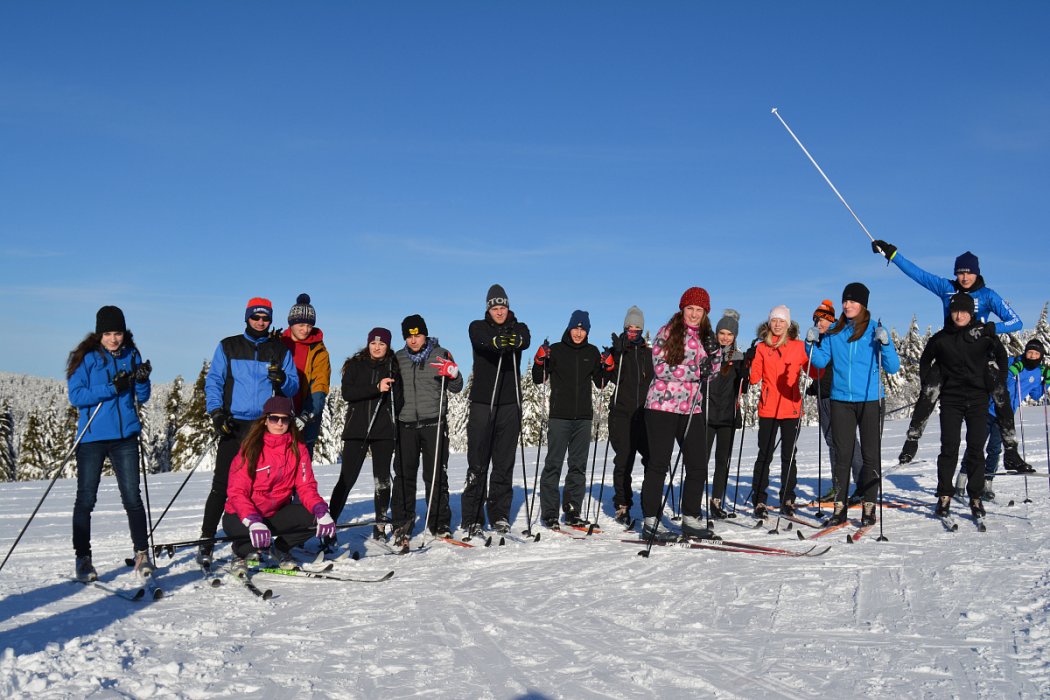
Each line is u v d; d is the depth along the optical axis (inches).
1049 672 124.4
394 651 146.7
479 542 258.1
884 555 213.2
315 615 173.5
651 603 174.9
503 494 274.1
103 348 206.5
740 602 173.5
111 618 170.1
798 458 475.2
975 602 165.3
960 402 254.5
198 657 142.2
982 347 249.1
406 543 247.1
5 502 409.1
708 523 254.1
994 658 132.0
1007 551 209.8
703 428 246.2
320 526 207.2
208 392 222.8
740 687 123.6
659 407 241.1
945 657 133.8
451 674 133.6
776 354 295.1
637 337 294.2
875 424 256.7
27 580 208.7
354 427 254.4
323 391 243.1
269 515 212.1
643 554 223.1
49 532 296.8
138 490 209.5
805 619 159.8
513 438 270.1
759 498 287.4
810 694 120.0
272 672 135.3
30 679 127.2
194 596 191.2
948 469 258.2
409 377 263.4
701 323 241.4
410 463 260.8
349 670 136.2
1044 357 365.4
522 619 166.1
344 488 253.8
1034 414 701.3
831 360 264.8
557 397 276.2
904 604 167.3
